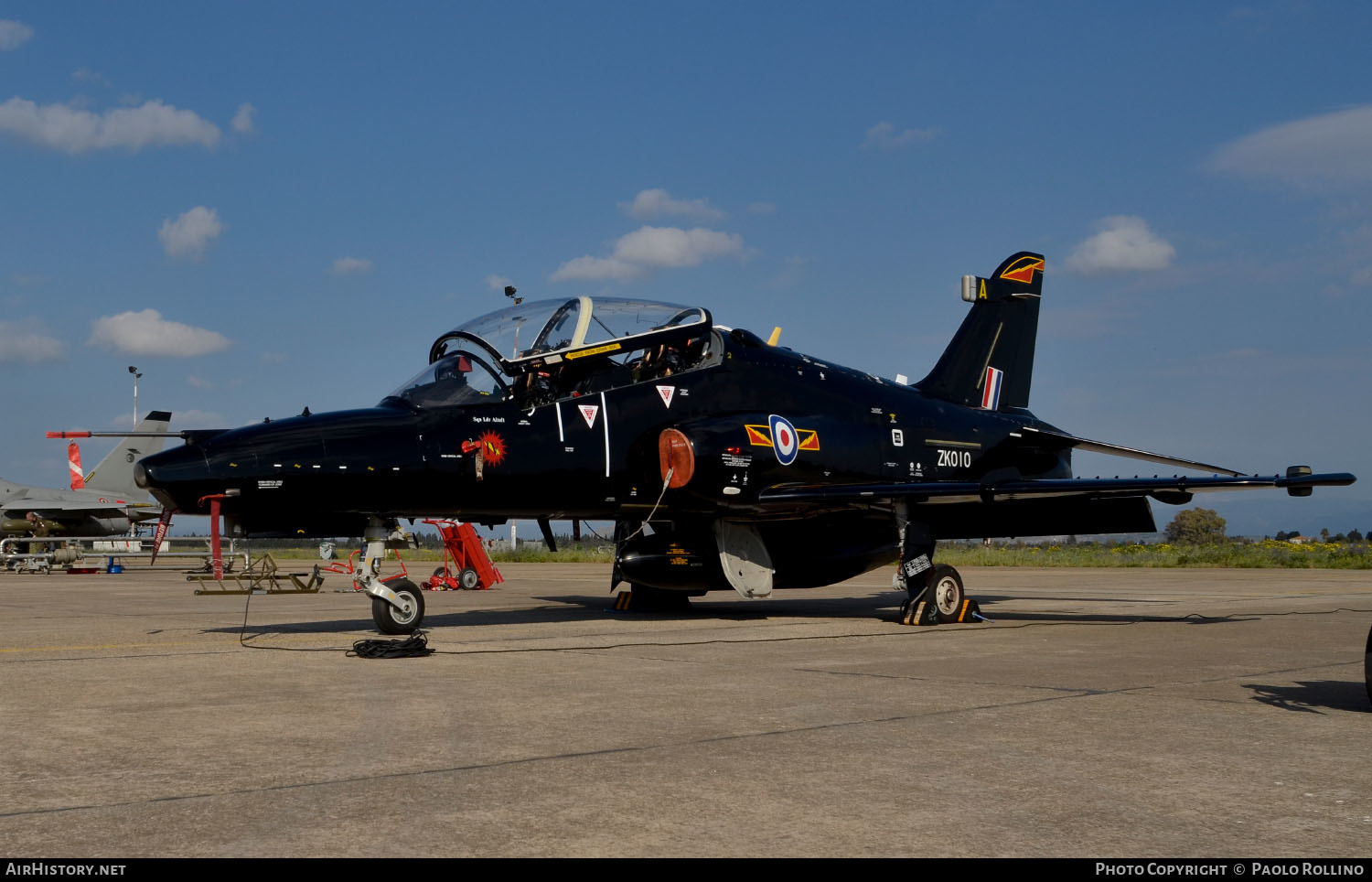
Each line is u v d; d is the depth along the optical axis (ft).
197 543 103.86
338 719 18.97
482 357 37.32
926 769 15.16
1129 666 26.84
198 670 25.77
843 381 46.57
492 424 35.99
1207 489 36.60
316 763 15.46
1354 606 51.47
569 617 43.80
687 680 24.07
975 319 55.93
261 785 14.15
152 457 30.73
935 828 12.21
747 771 14.96
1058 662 27.78
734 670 25.90
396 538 35.27
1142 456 52.08
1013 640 33.83
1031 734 17.71
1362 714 19.77
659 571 43.06
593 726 18.37
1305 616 44.50
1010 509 46.75
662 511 40.86
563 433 37.42
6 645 31.86
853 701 21.07
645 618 43.27
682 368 42.09
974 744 16.88
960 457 49.65
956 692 22.31
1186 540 224.12
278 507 31.76
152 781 14.34
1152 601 55.62
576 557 141.90
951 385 54.24
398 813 12.77
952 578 40.11
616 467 38.58
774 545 45.21
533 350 37.47
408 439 33.91
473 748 16.53
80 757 15.88
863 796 13.62
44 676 24.67
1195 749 16.53
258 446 31.50
